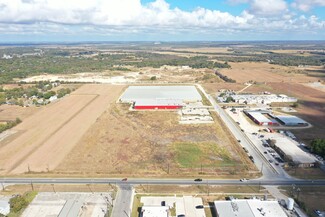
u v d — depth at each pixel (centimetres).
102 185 8431
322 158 10025
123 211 7250
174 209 7319
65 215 6956
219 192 8038
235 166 9512
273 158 10106
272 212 6906
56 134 12512
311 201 7550
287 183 8469
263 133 12581
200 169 9344
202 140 11731
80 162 9888
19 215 7075
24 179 8788
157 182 8600
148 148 11006
